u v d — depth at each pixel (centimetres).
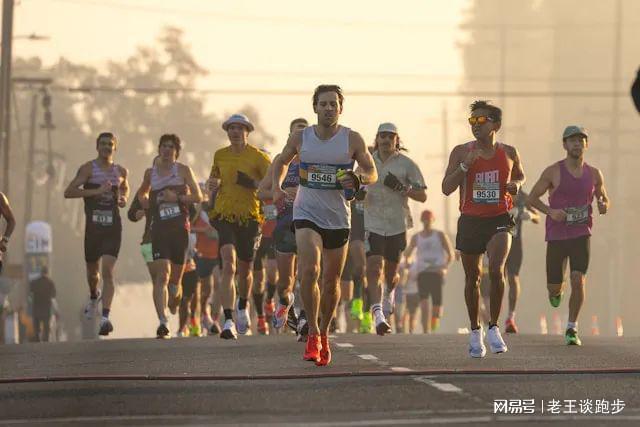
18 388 2044
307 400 1838
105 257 3628
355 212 3691
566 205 3044
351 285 3841
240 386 2008
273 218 3706
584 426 1612
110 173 3659
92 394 1950
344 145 2308
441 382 2014
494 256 2514
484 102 2500
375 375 2112
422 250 5138
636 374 2136
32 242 9981
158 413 1761
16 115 12600
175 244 3550
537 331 13112
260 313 3706
